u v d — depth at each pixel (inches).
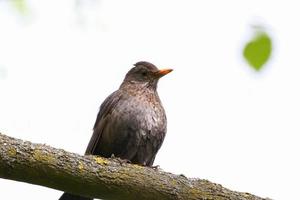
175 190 378.3
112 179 368.5
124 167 377.1
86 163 365.4
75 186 364.2
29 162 348.5
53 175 355.6
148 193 375.9
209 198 380.8
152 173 380.8
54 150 360.2
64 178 358.9
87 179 362.9
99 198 376.8
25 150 349.4
